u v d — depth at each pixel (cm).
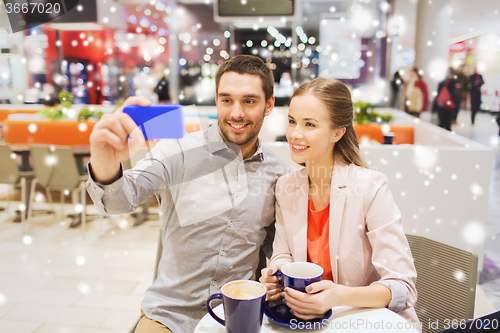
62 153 313
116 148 71
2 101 810
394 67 963
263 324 83
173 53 785
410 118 475
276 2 489
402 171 255
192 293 111
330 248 105
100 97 914
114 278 261
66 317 214
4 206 422
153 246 317
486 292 234
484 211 253
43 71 824
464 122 1012
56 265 280
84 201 329
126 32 869
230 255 112
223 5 495
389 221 100
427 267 124
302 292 80
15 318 212
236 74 106
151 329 106
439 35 747
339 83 103
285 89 697
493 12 945
